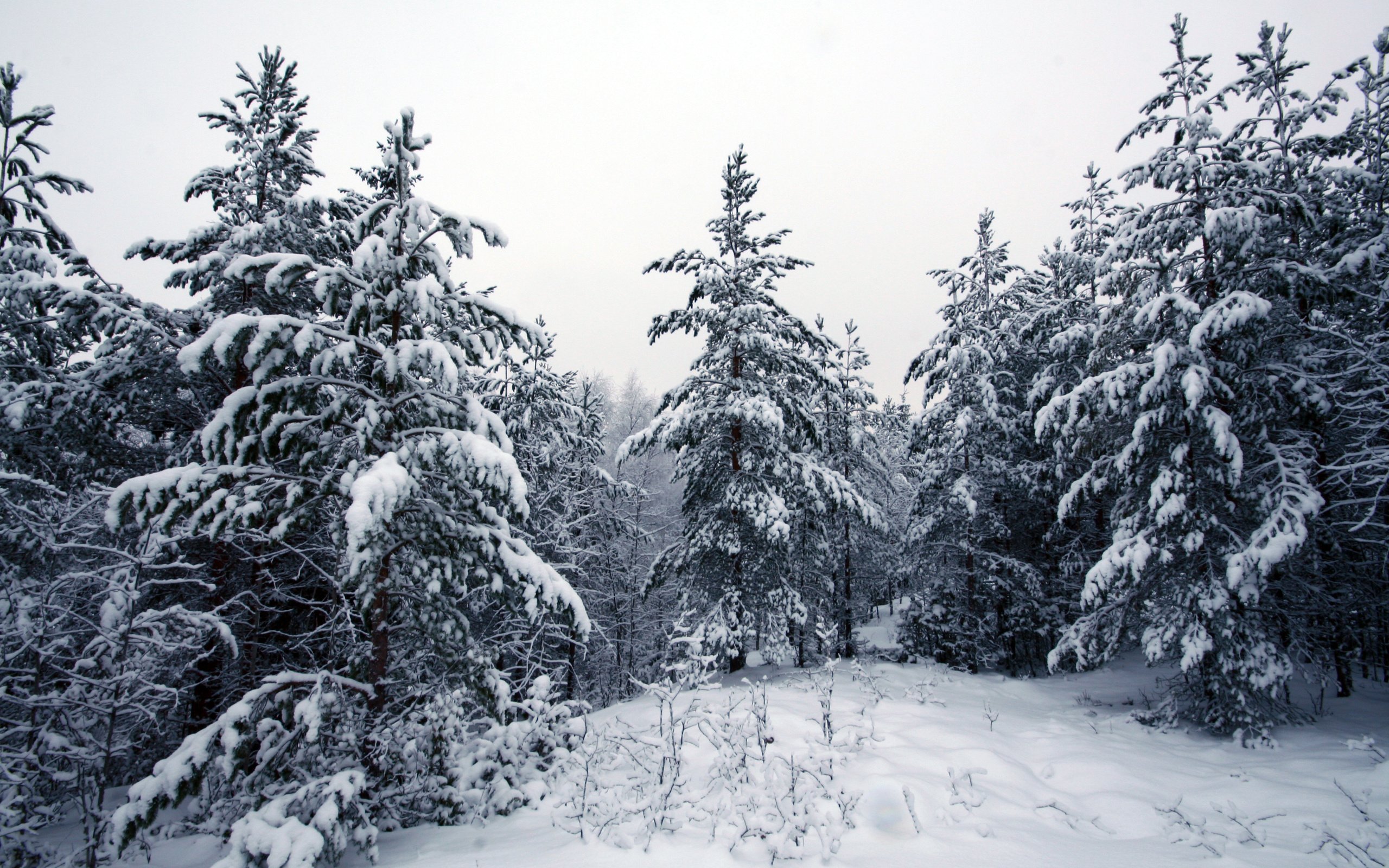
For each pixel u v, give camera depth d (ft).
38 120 30.12
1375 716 31.60
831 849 14.80
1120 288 36.40
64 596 24.03
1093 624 35.73
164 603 28.91
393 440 20.72
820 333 46.47
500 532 21.89
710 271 42.19
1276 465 31.45
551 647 49.57
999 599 53.47
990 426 53.93
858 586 64.23
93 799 23.79
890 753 22.26
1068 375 51.72
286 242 32.60
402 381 21.47
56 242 30.94
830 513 48.73
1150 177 34.86
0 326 27.68
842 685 37.17
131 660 21.44
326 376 19.92
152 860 17.63
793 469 44.24
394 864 15.89
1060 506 39.27
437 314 21.24
